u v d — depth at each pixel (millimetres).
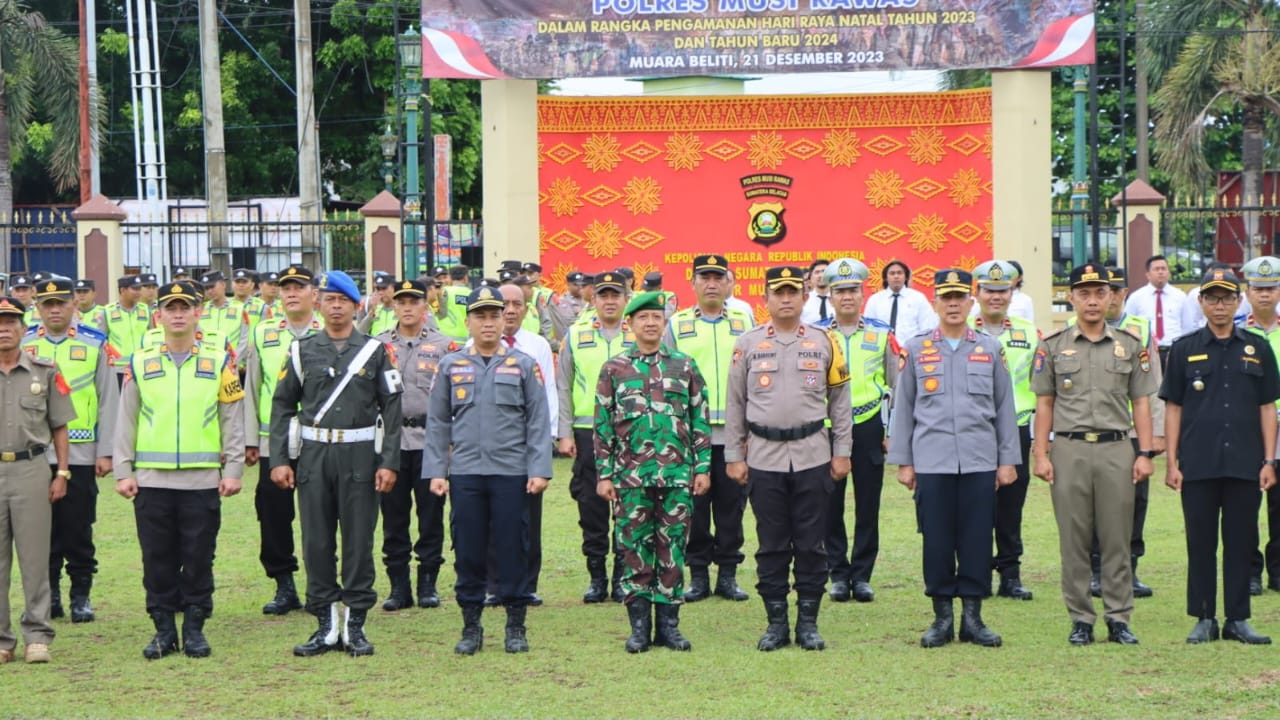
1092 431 8766
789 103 17656
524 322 15438
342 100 38844
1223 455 8703
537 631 9328
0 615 8648
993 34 16766
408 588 10273
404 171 36125
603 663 8359
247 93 38344
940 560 8758
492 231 17484
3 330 8672
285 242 25594
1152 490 15156
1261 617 9617
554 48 16938
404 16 37219
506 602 8742
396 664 8422
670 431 8680
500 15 16922
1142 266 21516
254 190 39000
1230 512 8773
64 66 30375
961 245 17641
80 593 9945
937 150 17656
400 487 10227
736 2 16828
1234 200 30750
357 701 7578
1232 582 8789
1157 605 9945
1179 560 11547
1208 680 7754
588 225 17688
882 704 7367
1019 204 17109
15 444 8664
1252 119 29094
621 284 10695
